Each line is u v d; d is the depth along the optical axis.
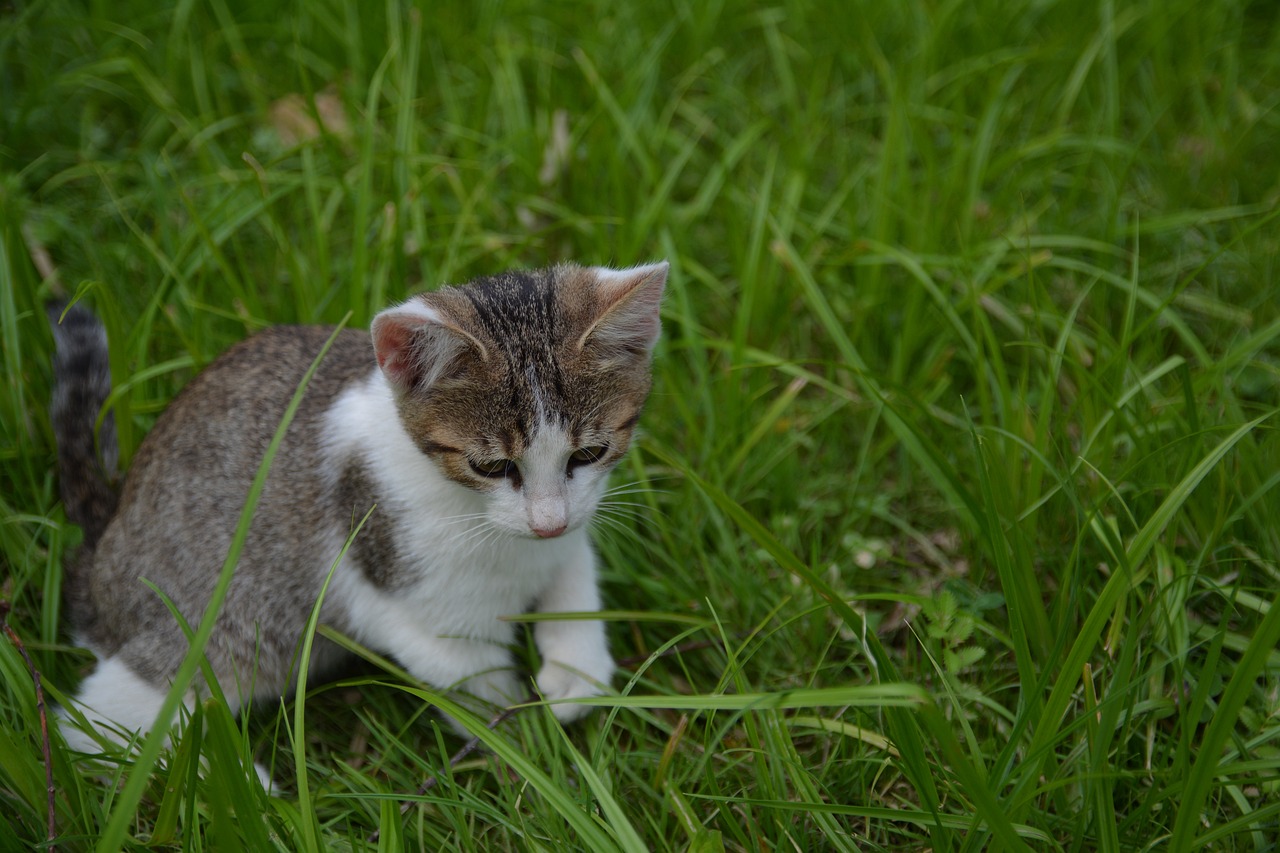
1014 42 1.08
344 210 0.98
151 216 0.97
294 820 0.72
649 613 0.79
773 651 0.83
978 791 0.69
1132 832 0.75
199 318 0.89
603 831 0.73
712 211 1.00
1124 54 1.08
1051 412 0.87
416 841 0.76
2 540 0.83
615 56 1.05
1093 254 0.96
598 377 0.77
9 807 0.74
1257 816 0.72
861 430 0.91
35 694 0.74
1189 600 0.82
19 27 1.01
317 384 0.81
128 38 1.04
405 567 0.79
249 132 1.02
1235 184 1.00
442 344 0.75
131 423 0.85
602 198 0.99
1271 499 0.82
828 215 0.95
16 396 0.85
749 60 1.08
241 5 1.07
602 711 0.81
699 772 0.78
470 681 0.81
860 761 0.77
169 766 0.74
